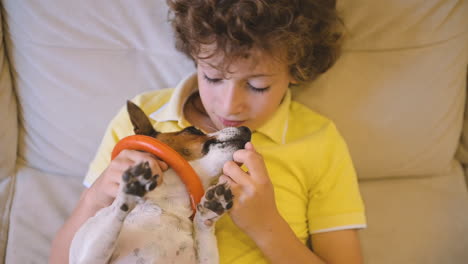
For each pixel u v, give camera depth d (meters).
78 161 1.23
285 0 0.87
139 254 0.70
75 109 1.18
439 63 1.15
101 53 1.15
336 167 1.06
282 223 0.87
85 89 1.17
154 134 0.81
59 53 1.15
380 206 1.24
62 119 1.19
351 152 1.20
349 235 1.02
